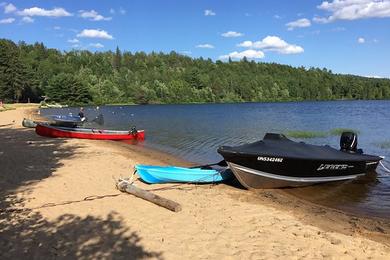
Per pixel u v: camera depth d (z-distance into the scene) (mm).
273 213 10836
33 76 118750
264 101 152375
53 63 156125
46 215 10047
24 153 19703
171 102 136750
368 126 41500
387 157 21656
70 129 28391
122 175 14992
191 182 14289
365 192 14367
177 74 158250
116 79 141250
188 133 35438
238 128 40375
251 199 12641
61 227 9234
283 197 13328
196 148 25766
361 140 29500
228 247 8305
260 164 13469
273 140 15094
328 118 55562
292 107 98688
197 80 148000
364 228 10211
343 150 16781
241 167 13445
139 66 176625
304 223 10242
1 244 8250
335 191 14469
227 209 11039
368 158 15914
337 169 15016
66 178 14133
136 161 18922
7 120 44438
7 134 29141
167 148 25547
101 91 129125
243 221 10016
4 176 14320
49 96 115562
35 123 34438
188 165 19141
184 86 142625
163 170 14078
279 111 78188
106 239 8578
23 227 9203
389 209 12305
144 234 8891
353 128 38844
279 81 164625
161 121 51875
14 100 108125
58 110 82375
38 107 92625
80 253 7863
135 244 8336
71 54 177625
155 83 141250
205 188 13828
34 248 8070
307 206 12273
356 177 16062
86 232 8945
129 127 41906
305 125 43656
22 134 29016
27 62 144625
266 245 8461
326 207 12344
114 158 18875
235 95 149250
